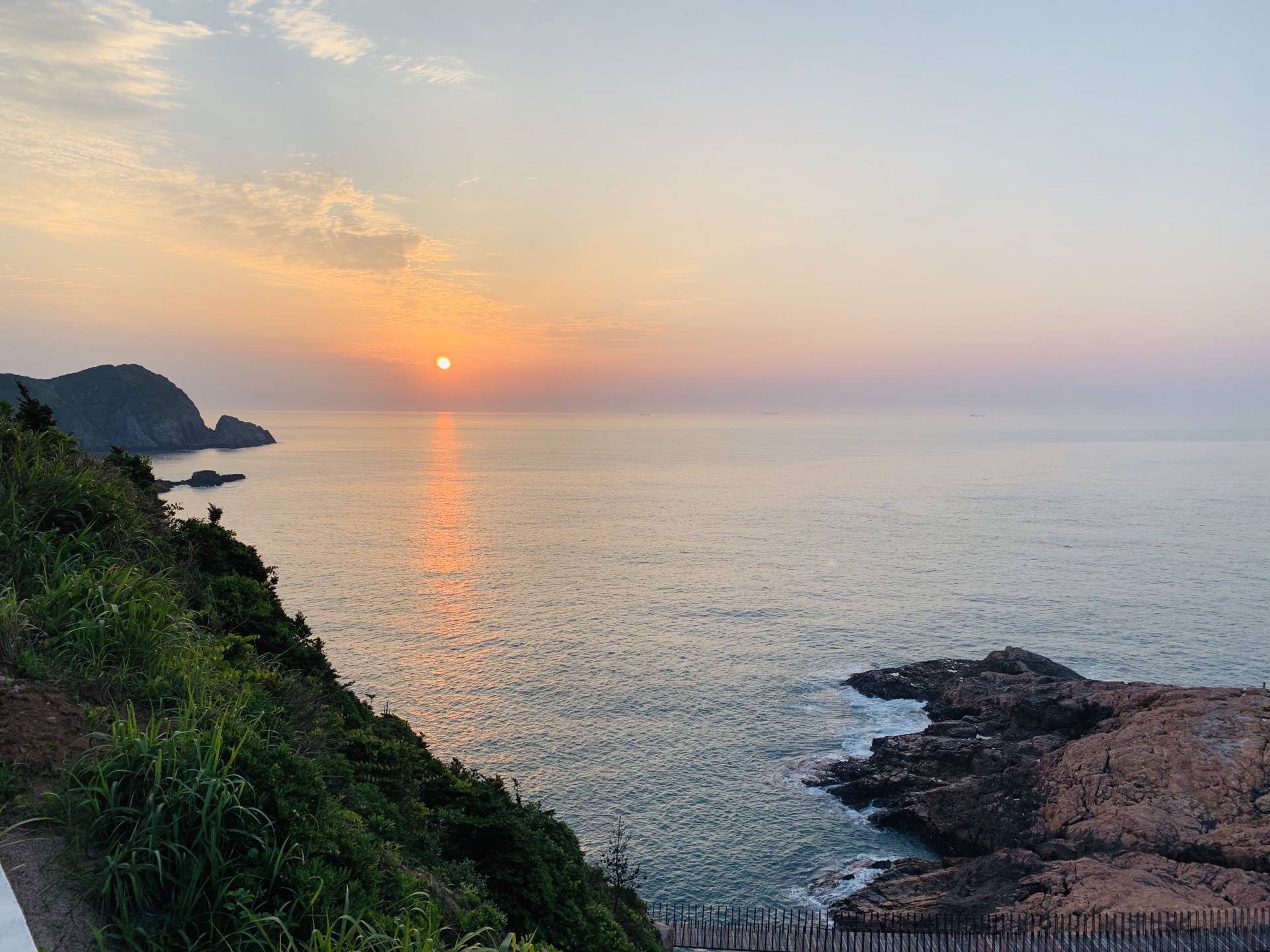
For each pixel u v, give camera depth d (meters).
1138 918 39.78
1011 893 47.19
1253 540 178.62
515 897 18.47
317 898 8.35
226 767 8.72
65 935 6.86
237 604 24.09
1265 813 50.50
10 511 12.63
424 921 9.81
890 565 152.00
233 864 8.17
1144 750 58.00
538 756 71.94
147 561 14.56
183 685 10.87
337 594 126.44
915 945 36.75
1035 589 132.00
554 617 114.94
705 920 49.09
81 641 10.52
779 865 56.69
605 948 19.72
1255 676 91.12
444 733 76.25
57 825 7.85
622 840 59.50
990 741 69.38
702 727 78.25
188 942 7.36
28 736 8.70
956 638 105.62
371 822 15.02
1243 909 39.66
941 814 60.25
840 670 93.75
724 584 136.25
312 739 16.02
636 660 96.44
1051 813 57.03
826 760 71.19
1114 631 107.94
